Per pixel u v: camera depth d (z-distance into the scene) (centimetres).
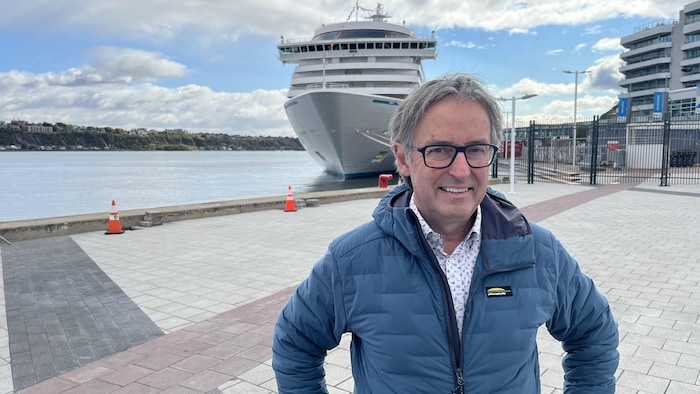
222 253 789
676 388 329
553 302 145
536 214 1145
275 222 1112
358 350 150
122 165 9331
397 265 138
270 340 426
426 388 133
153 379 355
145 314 499
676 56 7756
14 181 4512
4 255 790
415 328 133
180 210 1145
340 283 143
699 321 448
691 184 2009
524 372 139
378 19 3109
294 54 2953
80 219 1008
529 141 2195
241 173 5938
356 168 3008
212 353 400
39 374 365
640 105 8231
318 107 2533
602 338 159
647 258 696
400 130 141
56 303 538
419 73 2991
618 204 1332
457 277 140
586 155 3186
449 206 132
